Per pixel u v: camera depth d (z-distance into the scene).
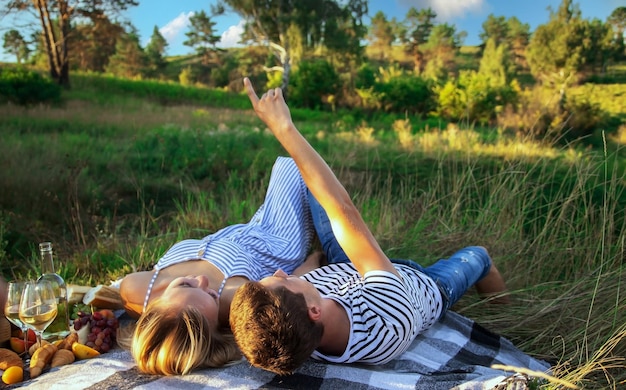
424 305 2.14
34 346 1.98
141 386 1.62
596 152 3.99
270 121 2.07
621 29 14.69
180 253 2.29
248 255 2.36
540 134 10.88
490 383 1.64
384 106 17.59
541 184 4.14
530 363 2.26
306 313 1.66
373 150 9.38
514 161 4.31
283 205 2.63
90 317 2.16
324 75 19.17
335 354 1.84
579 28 14.78
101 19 20.27
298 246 2.59
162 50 27.72
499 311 2.80
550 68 15.06
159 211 6.14
